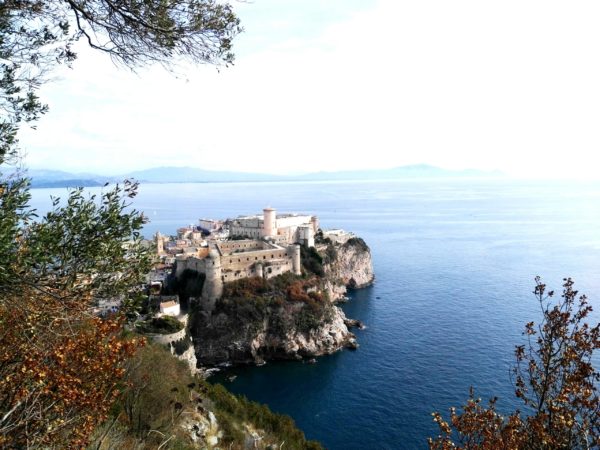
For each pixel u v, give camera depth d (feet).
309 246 370.73
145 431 61.87
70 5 36.86
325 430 169.48
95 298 34.01
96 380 37.14
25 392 32.32
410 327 271.28
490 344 230.48
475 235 635.25
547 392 40.45
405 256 502.38
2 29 37.55
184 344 214.90
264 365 246.27
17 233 29.81
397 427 167.12
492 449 38.24
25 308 31.89
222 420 90.27
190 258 283.59
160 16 36.32
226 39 40.27
